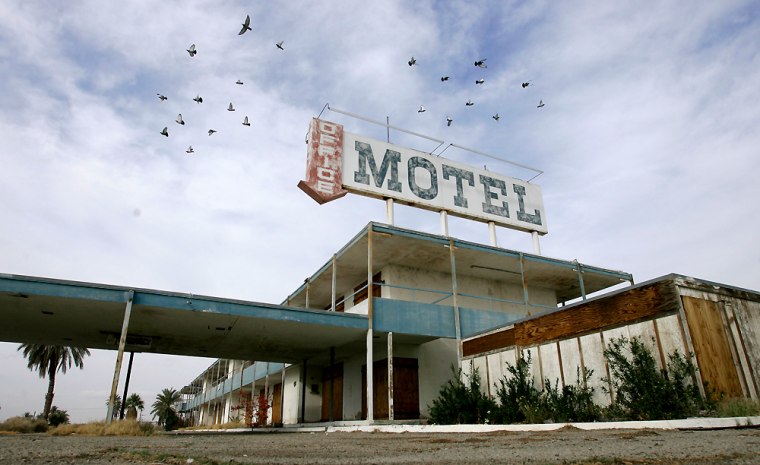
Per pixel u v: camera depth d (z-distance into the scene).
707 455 3.83
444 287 20.34
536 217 23.62
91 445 6.68
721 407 8.35
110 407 12.22
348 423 15.15
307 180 17.97
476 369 15.26
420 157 21.05
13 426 21.25
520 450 4.94
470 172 22.25
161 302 12.98
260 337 17.22
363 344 18.61
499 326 14.61
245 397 30.22
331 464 3.84
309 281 21.88
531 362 13.05
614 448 4.69
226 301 13.82
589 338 11.49
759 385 9.92
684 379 9.23
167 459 4.48
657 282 10.15
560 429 8.91
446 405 13.30
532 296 22.48
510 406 11.85
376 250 18.00
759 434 5.65
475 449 5.38
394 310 15.95
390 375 15.06
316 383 24.47
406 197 19.92
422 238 16.81
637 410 9.36
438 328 16.36
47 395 33.78
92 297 12.23
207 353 20.78
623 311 10.77
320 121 19.08
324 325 14.95
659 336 9.91
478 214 21.67
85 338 17.14
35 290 11.73
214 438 10.16
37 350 33.41
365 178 19.27
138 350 18.27
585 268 20.14
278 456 4.78
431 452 5.12
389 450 5.62
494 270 20.30
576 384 11.55
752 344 10.38
